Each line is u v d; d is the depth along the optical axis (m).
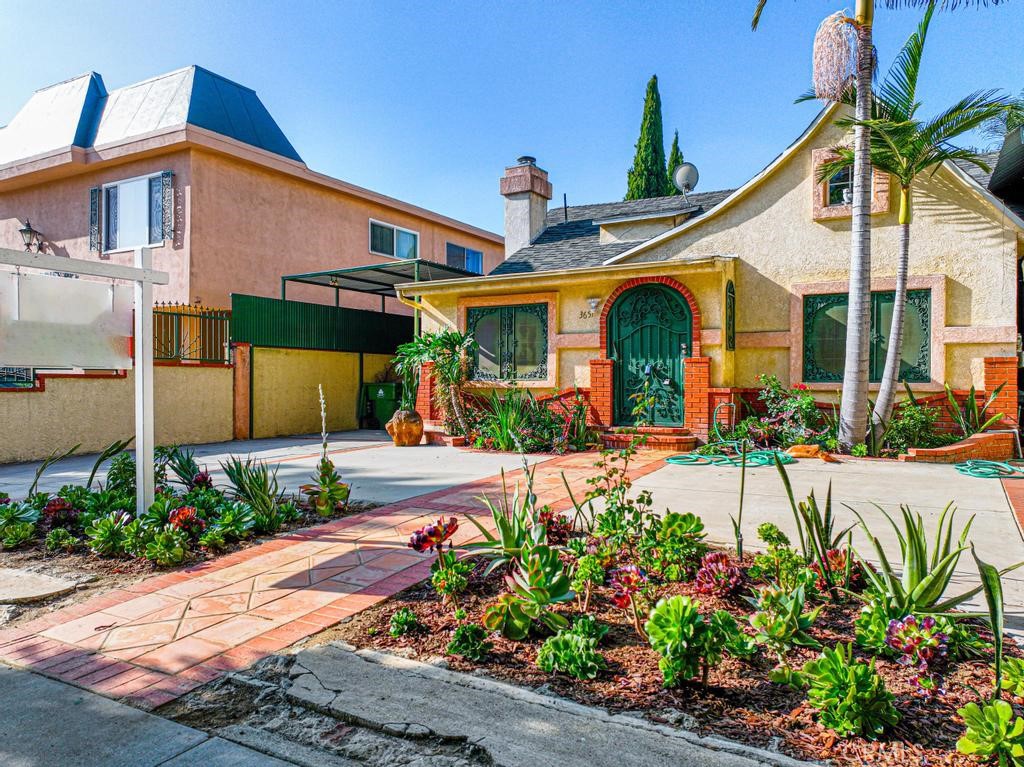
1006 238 10.27
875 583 3.63
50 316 5.65
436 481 8.73
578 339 12.93
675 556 4.40
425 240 22.36
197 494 6.65
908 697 2.87
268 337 15.38
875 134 9.86
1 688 3.20
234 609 4.15
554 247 16.27
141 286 6.04
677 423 12.09
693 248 12.55
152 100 16.50
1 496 6.73
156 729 2.82
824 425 11.11
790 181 11.81
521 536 4.25
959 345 10.60
